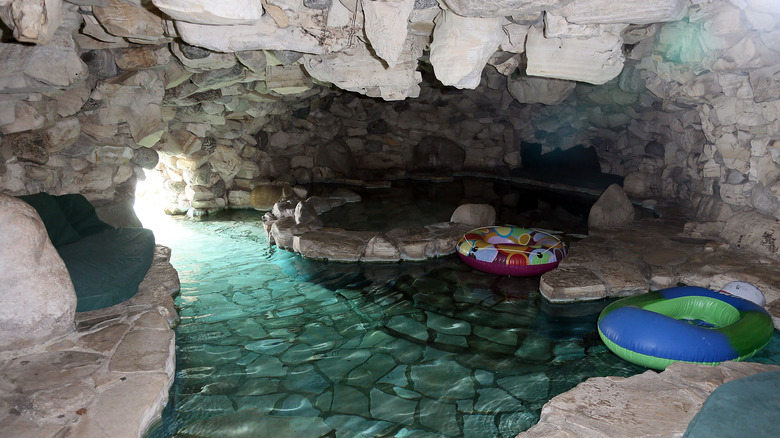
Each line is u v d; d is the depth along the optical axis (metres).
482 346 4.91
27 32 2.69
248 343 4.92
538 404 4.01
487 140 13.85
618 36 4.20
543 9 3.67
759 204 6.68
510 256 6.63
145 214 9.62
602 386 3.65
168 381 3.84
